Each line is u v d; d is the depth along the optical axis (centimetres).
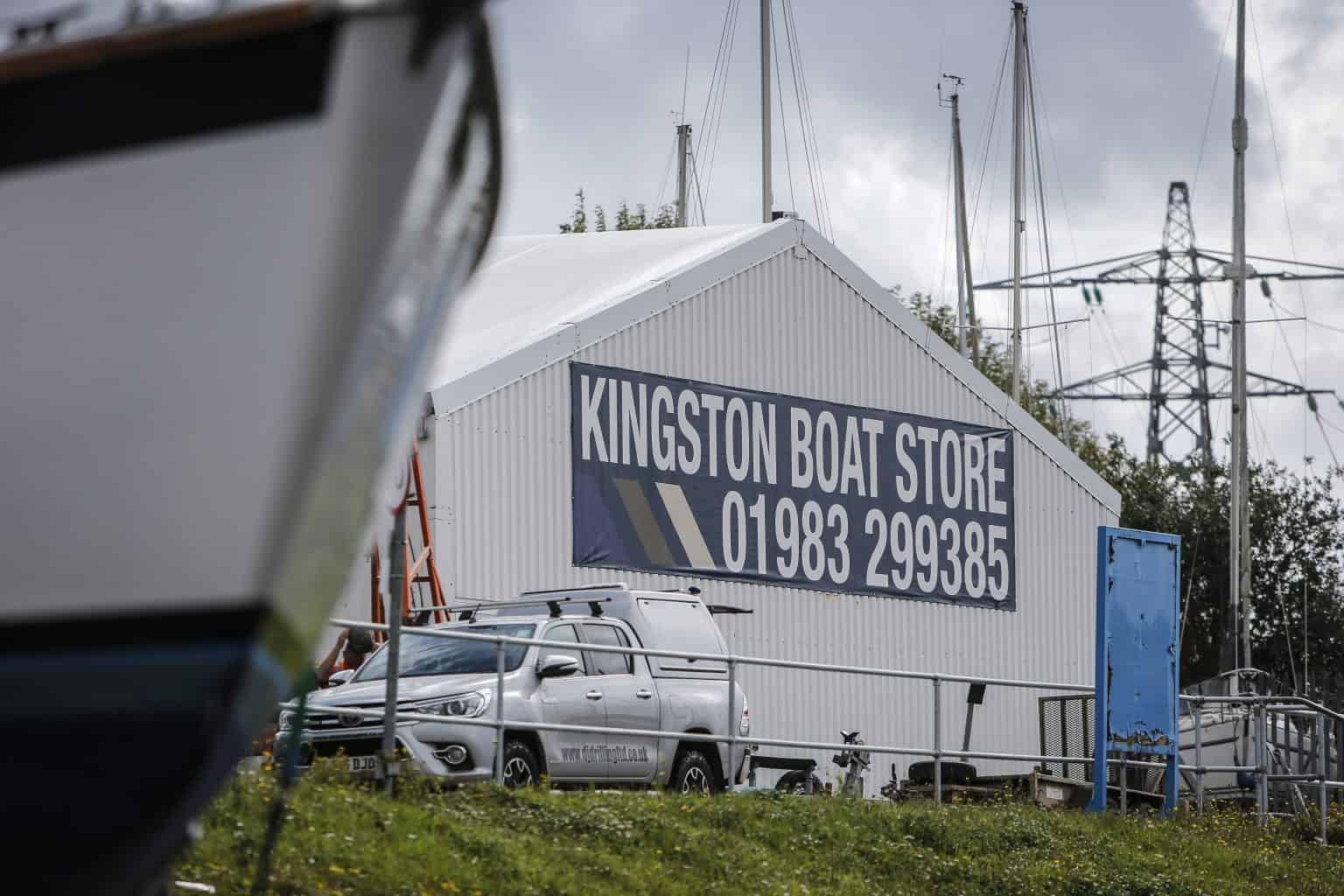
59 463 2017
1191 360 18225
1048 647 8019
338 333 1988
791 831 4172
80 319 2002
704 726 4619
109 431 2005
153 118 1977
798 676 6994
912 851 4219
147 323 1992
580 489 6322
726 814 4122
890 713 7306
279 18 1948
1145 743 5141
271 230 1964
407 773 3709
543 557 6162
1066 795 5459
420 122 2025
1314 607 14600
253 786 3331
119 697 2036
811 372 7250
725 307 6969
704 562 6719
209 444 1992
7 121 1992
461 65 2106
